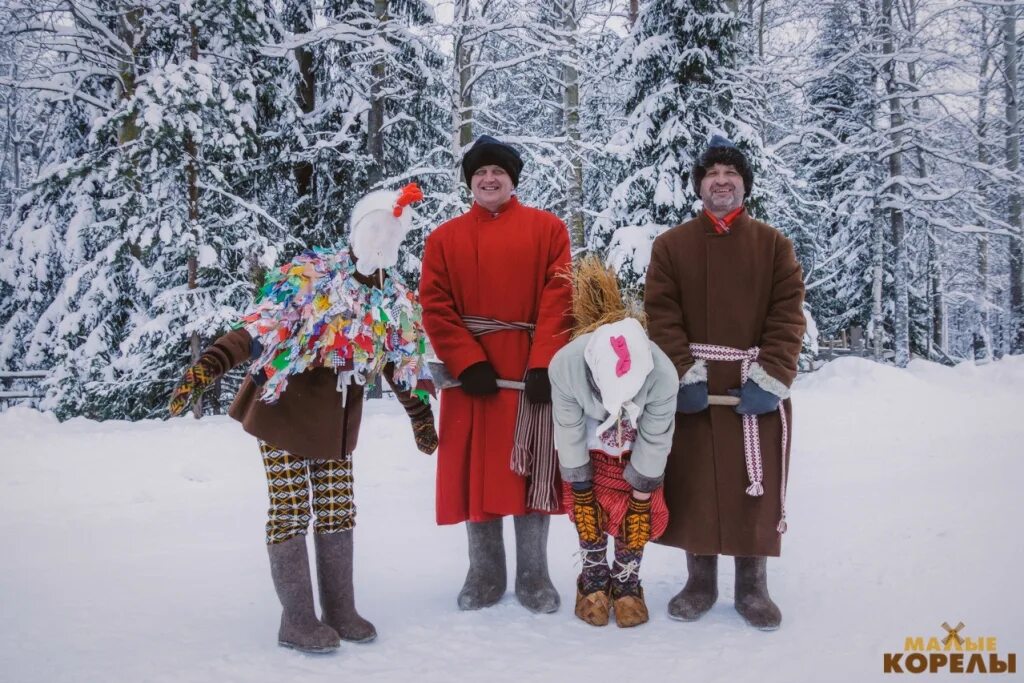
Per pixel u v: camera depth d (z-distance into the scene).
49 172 11.34
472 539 3.23
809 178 21.30
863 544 3.81
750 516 2.95
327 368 2.80
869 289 21.27
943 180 19.39
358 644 2.73
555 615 3.08
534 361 3.12
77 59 11.94
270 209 12.93
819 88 20.53
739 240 3.08
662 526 3.03
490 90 16.19
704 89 11.57
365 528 4.50
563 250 3.35
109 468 6.07
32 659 2.51
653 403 2.83
